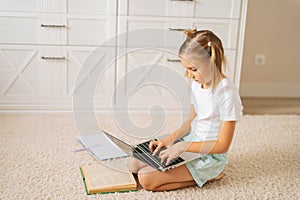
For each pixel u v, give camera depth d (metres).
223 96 1.66
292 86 3.29
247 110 2.88
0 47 2.46
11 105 2.56
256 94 3.26
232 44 2.60
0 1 2.39
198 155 1.72
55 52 2.51
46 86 2.56
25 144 2.09
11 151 2.00
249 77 3.25
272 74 3.25
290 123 2.58
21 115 2.53
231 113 1.65
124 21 2.50
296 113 2.86
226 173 1.86
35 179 1.74
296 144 2.24
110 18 2.49
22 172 1.79
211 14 2.54
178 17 2.53
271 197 1.67
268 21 3.14
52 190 1.66
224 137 1.67
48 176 1.77
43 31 2.46
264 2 3.09
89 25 2.49
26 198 1.59
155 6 2.50
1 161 1.89
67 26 2.47
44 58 2.50
